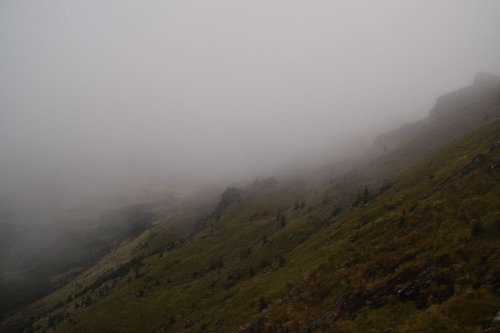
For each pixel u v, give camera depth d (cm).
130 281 18725
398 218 6141
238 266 13238
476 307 2923
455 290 3312
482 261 3491
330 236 9388
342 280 5238
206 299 11806
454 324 2895
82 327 14375
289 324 5106
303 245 11044
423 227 5053
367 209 9325
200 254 18700
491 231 3841
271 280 8994
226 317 8244
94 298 19112
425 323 3119
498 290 2967
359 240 6334
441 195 5794
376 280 4562
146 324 12038
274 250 12738
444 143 16388
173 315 11788
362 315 4009
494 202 4400
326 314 4669
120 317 13650
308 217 14750
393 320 3538
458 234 4225
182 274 16675
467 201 4928
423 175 9031
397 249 4988
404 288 3912
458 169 6481
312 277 6191
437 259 3988
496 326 2594
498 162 5425
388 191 9694
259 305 7250
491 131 8644
